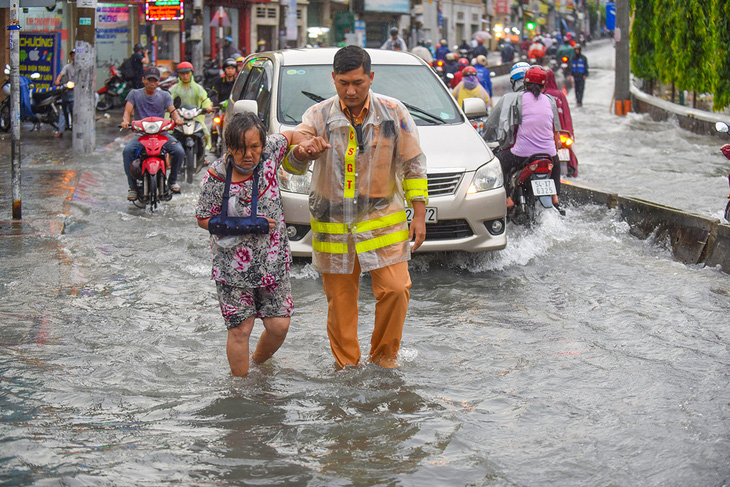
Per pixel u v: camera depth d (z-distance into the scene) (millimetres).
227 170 4625
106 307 6422
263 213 4699
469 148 7984
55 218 9719
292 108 8414
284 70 8891
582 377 4957
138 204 10844
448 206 7516
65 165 14367
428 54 19734
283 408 4469
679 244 8305
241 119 4508
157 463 3789
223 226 4617
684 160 15633
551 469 3752
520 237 8789
